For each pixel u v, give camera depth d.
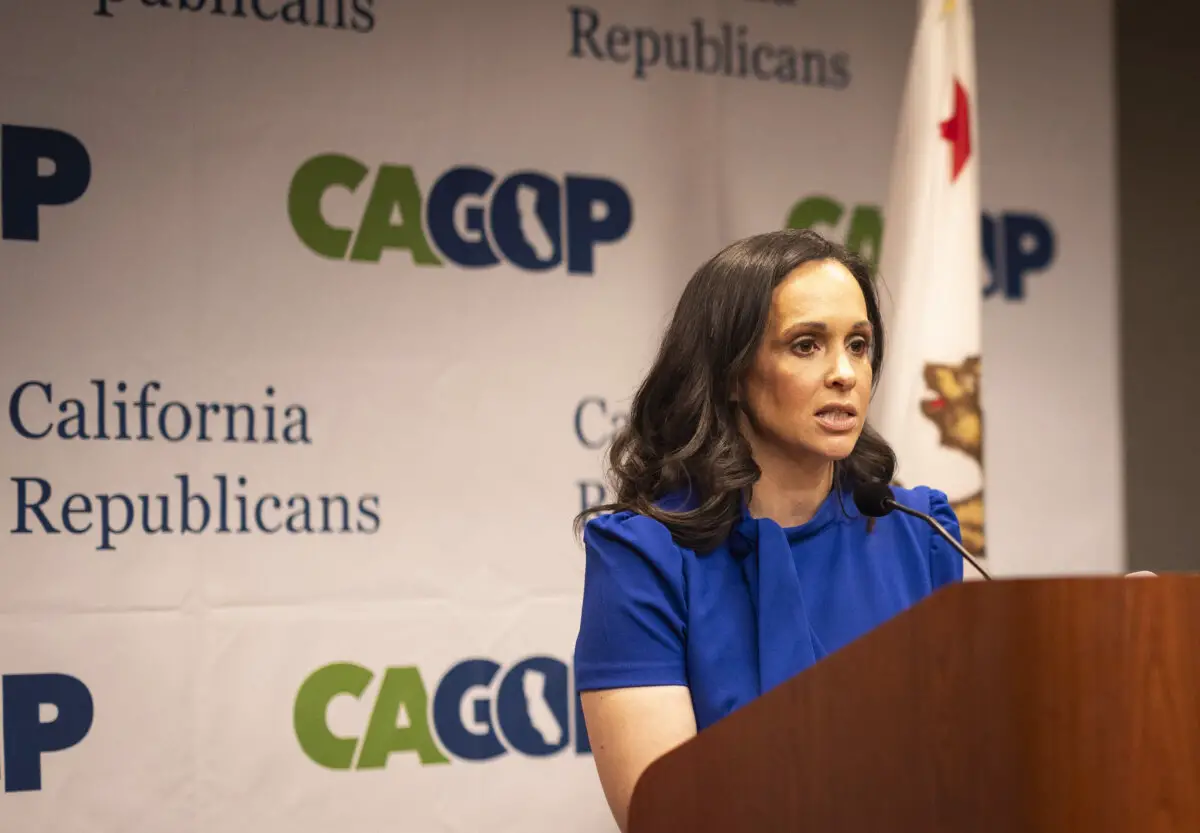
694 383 1.58
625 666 1.48
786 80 3.23
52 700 2.56
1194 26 3.70
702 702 1.49
